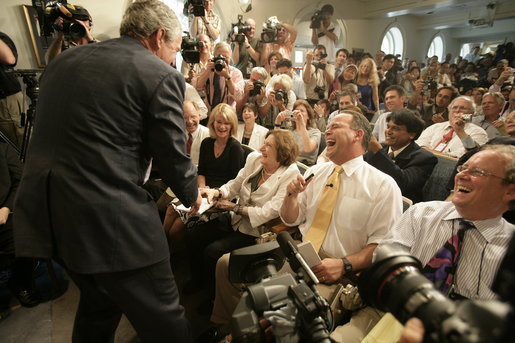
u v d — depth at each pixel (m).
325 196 1.39
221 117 2.04
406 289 0.49
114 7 4.20
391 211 1.24
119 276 0.99
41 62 3.73
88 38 2.24
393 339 0.89
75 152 0.90
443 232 1.02
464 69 8.08
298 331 0.63
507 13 7.90
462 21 8.72
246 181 1.88
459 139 2.50
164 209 2.18
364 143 1.35
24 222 0.94
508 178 0.84
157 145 0.99
